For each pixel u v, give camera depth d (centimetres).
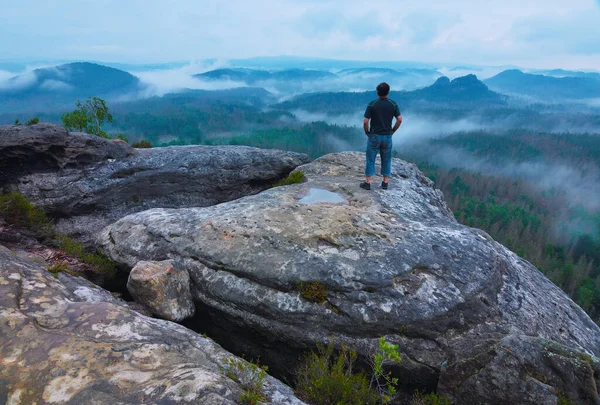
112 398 376
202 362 496
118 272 937
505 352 560
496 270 791
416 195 1174
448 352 644
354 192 1112
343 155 1521
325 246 800
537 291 820
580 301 7831
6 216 952
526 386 528
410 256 775
